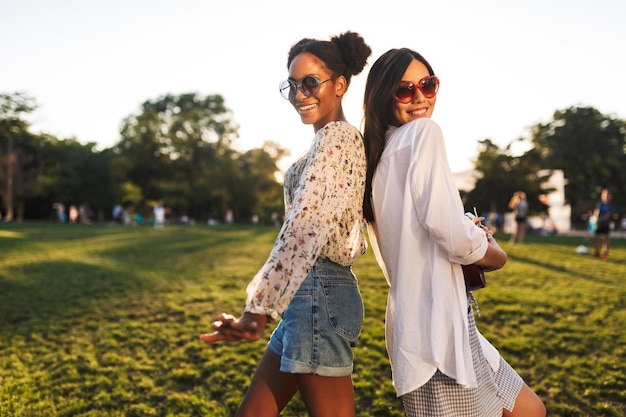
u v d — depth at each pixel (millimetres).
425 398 1845
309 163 1853
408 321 1831
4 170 49094
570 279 8836
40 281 8656
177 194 55281
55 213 58719
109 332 5629
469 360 1806
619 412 3770
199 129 59031
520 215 16984
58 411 3752
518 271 9711
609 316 6207
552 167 53688
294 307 1901
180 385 4250
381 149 2029
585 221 53125
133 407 3814
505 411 2039
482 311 6371
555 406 3812
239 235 21844
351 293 1960
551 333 5508
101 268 10328
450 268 1848
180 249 14664
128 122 58875
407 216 1855
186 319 6195
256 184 59062
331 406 1884
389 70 2068
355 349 4871
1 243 15289
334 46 2055
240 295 7539
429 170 1824
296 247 1722
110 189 58656
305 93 2021
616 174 53500
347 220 1904
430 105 2113
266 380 2039
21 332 5645
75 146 59844
